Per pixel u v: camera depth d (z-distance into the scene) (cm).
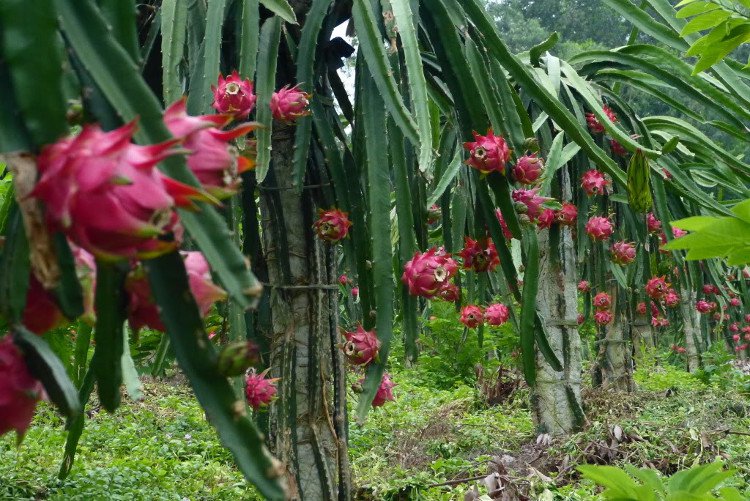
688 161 584
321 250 280
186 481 494
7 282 66
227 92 209
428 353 1052
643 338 936
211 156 71
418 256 231
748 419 627
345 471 281
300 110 236
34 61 65
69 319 69
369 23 229
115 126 73
